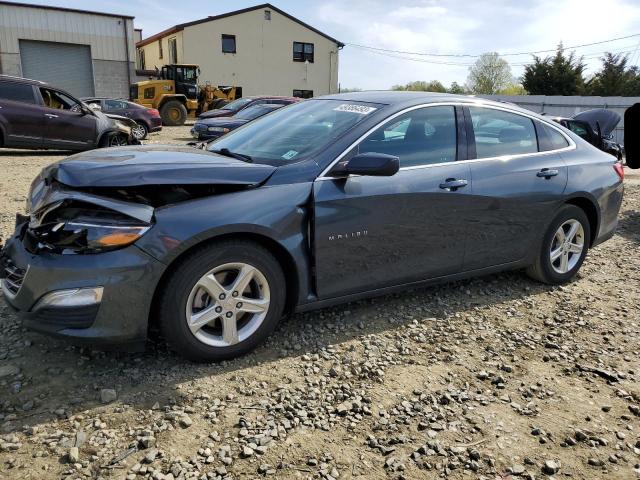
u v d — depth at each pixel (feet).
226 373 9.98
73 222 9.02
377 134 11.62
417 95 12.99
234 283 10.04
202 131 51.24
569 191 14.57
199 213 9.48
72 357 10.29
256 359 10.54
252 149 12.17
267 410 8.98
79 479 7.24
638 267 17.66
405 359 10.89
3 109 39.14
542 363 11.05
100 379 9.59
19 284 9.43
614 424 9.06
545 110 95.71
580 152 15.33
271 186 10.34
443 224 12.42
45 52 93.04
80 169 9.54
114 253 8.95
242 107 60.13
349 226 11.03
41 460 7.56
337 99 13.51
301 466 7.72
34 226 9.53
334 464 7.80
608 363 11.11
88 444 7.92
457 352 11.31
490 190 13.02
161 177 9.44
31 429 8.15
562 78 144.56
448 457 8.07
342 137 11.34
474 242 13.10
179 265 9.44
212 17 124.67
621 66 148.87
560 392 9.97
